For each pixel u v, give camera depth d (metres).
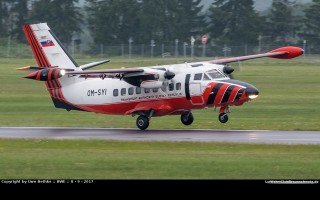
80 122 169.25
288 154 110.75
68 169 98.44
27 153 113.31
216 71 147.25
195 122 165.88
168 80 147.50
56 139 131.38
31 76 144.88
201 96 145.12
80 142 126.62
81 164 101.75
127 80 150.00
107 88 155.50
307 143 123.81
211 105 145.75
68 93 160.12
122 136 138.75
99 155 110.50
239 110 199.75
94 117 182.62
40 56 161.00
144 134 142.00
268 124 160.12
